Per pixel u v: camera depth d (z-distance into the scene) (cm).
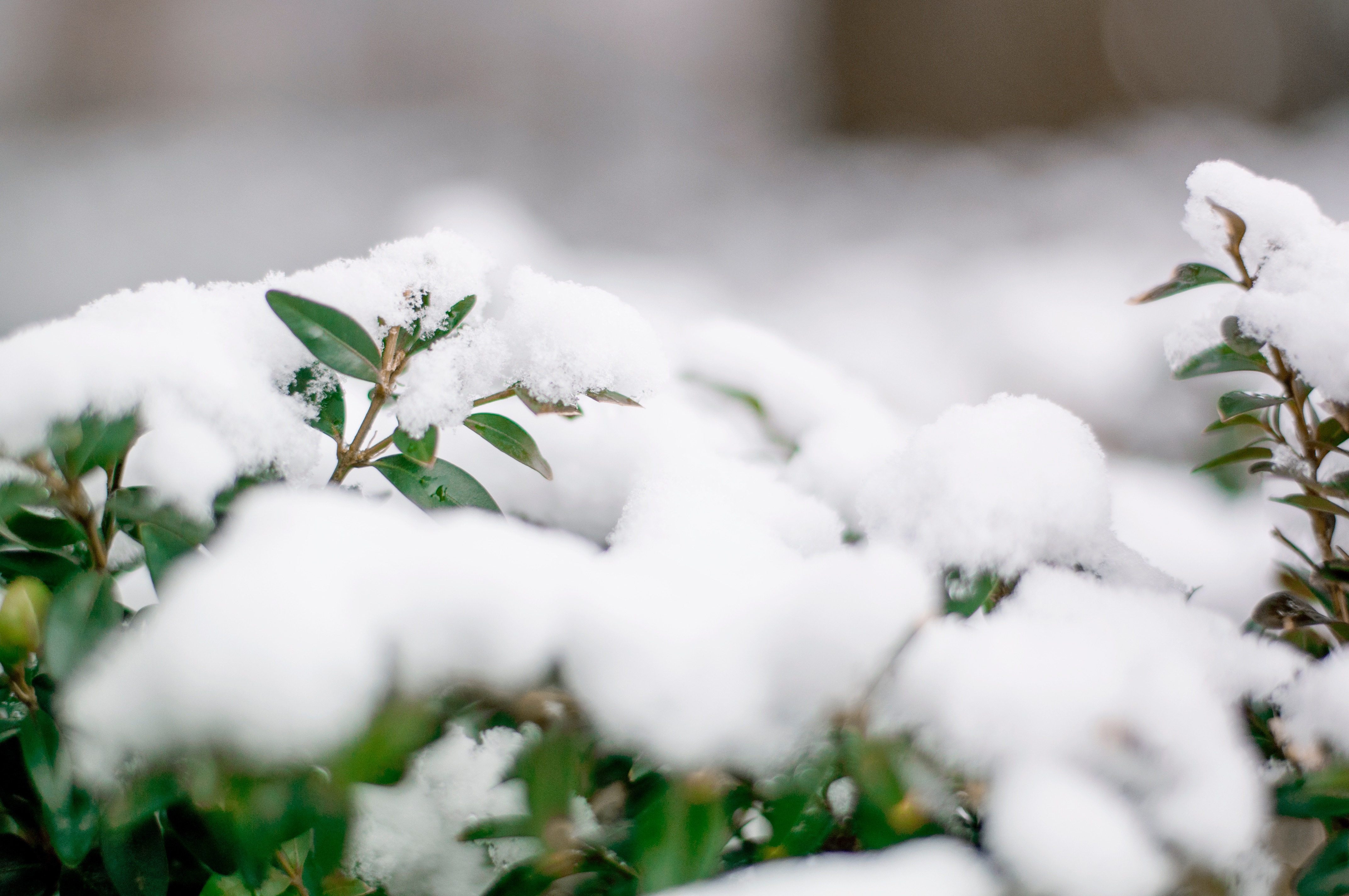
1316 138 289
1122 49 330
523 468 44
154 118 329
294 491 37
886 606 34
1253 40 337
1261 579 50
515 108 351
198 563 36
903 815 35
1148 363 97
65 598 36
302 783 35
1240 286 41
